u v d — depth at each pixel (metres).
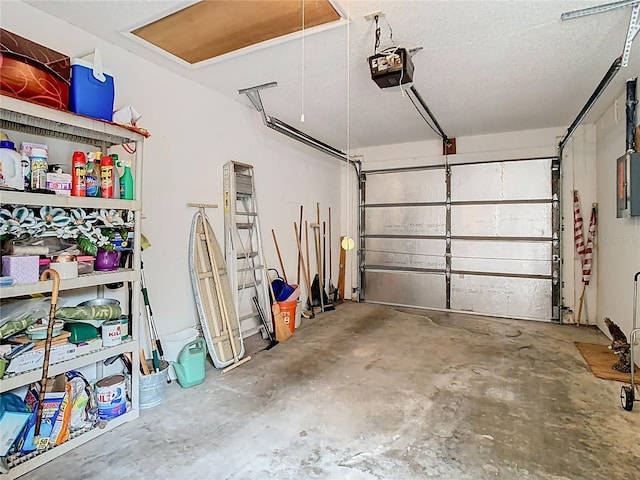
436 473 1.77
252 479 1.72
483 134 5.23
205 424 2.20
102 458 1.87
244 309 3.98
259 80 3.31
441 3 2.15
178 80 3.16
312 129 4.97
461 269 5.40
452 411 2.38
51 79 1.84
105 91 2.08
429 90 3.55
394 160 5.88
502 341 3.91
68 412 1.94
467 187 5.36
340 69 3.08
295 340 3.91
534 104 3.96
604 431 2.14
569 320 4.75
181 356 2.74
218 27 2.42
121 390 2.20
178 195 3.18
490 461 1.86
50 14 2.26
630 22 2.28
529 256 4.99
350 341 3.88
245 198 4.04
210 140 3.52
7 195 1.69
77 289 2.39
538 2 2.14
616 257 3.81
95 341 2.08
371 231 6.09
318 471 1.78
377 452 1.93
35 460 1.78
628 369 2.98
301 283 5.18
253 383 2.80
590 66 3.01
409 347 3.68
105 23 2.37
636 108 3.22
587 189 4.71
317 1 2.12
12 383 1.70
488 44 2.64
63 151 2.34
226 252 3.64
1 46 1.70
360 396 2.59
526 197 5.00
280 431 2.13
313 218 5.50
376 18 2.30
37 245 1.92
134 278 2.29
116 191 2.27
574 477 1.74
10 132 2.08
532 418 2.29
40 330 1.87
